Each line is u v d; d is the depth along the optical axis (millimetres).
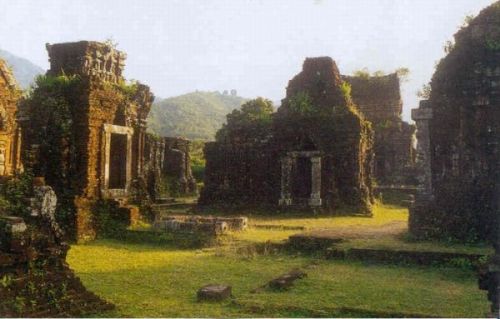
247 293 8516
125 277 10016
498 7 13922
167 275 10219
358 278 9789
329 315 7035
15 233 6934
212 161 25406
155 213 18422
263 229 17359
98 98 16656
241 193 24484
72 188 15930
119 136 18328
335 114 23516
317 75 24828
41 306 6695
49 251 7312
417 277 9945
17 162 12695
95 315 6980
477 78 13727
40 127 16328
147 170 20797
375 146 36344
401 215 22891
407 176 35250
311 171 23453
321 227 17172
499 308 5691
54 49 20031
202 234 14805
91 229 15695
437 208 13602
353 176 22797
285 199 23344
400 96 37469
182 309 7391
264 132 24609
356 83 38281
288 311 7262
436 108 14219
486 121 13508
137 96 19469
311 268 10820
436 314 7000
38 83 17234
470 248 11750
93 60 19688
